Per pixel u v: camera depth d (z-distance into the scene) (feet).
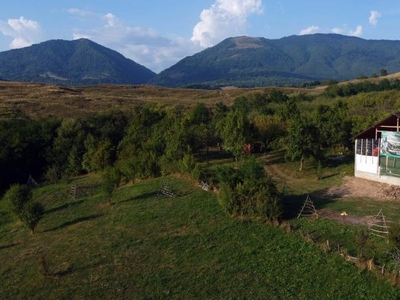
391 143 115.24
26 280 78.54
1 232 114.11
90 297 69.05
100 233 99.55
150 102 381.40
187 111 284.00
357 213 92.68
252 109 319.47
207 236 88.53
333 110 186.29
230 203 97.81
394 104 276.41
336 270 66.64
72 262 83.87
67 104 335.47
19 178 193.06
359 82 457.27
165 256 81.61
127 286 71.41
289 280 66.95
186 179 137.49
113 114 255.50
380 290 59.47
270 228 88.33
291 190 119.75
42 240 101.81
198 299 64.95
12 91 388.37
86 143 201.26
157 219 103.55
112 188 127.44
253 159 115.24
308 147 138.21
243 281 68.59
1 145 197.36
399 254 64.64
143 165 151.33
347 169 135.54
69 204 131.85
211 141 175.22
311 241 78.07
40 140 209.87
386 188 110.73
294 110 198.59
